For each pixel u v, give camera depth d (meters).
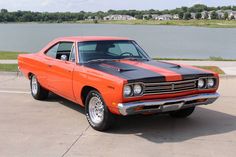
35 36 52.84
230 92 11.22
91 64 7.65
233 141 6.63
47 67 8.83
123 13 151.38
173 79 6.83
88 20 137.12
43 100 9.80
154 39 50.09
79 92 7.60
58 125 7.57
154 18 155.62
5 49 31.11
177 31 84.38
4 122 7.77
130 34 60.44
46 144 6.46
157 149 6.23
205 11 152.25
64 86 8.16
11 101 9.76
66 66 8.04
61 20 127.62
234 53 30.50
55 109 8.87
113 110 6.77
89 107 7.36
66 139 6.72
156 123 7.75
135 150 6.18
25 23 118.31
